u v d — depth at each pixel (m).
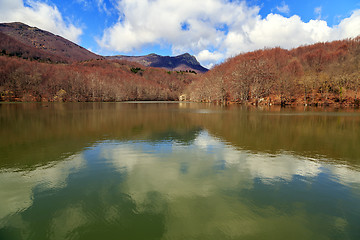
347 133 22.36
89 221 6.55
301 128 25.83
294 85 102.38
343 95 91.62
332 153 14.57
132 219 6.65
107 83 162.38
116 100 157.12
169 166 11.77
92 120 33.38
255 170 11.19
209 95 142.12
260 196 8.23
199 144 17.25
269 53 171.62
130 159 13.05
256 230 6.12
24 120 32.69
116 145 16.80
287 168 11.53
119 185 9.23
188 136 20.62
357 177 10.28
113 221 6.55
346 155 14.09
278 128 25.77
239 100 118.06
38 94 127.94
